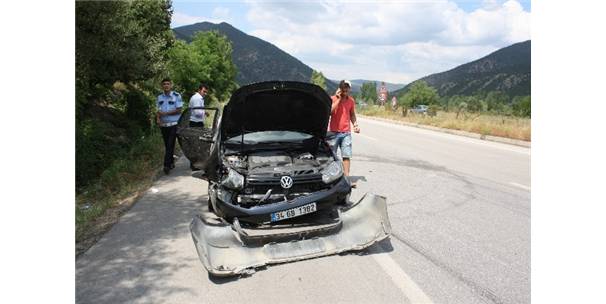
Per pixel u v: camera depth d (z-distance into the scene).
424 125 25.98
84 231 5.50
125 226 5.71
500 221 5.83
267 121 6.41
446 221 5.84
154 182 8.48
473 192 7.56
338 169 5.49
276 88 5.76
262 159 5.84
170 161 9.38
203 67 47.19
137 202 6.93
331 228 4.73
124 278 4.13
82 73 11.75
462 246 4.88
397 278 4.04
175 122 9.33
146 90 21.08
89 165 9.21
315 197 5.16
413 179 8.73
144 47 13.90
